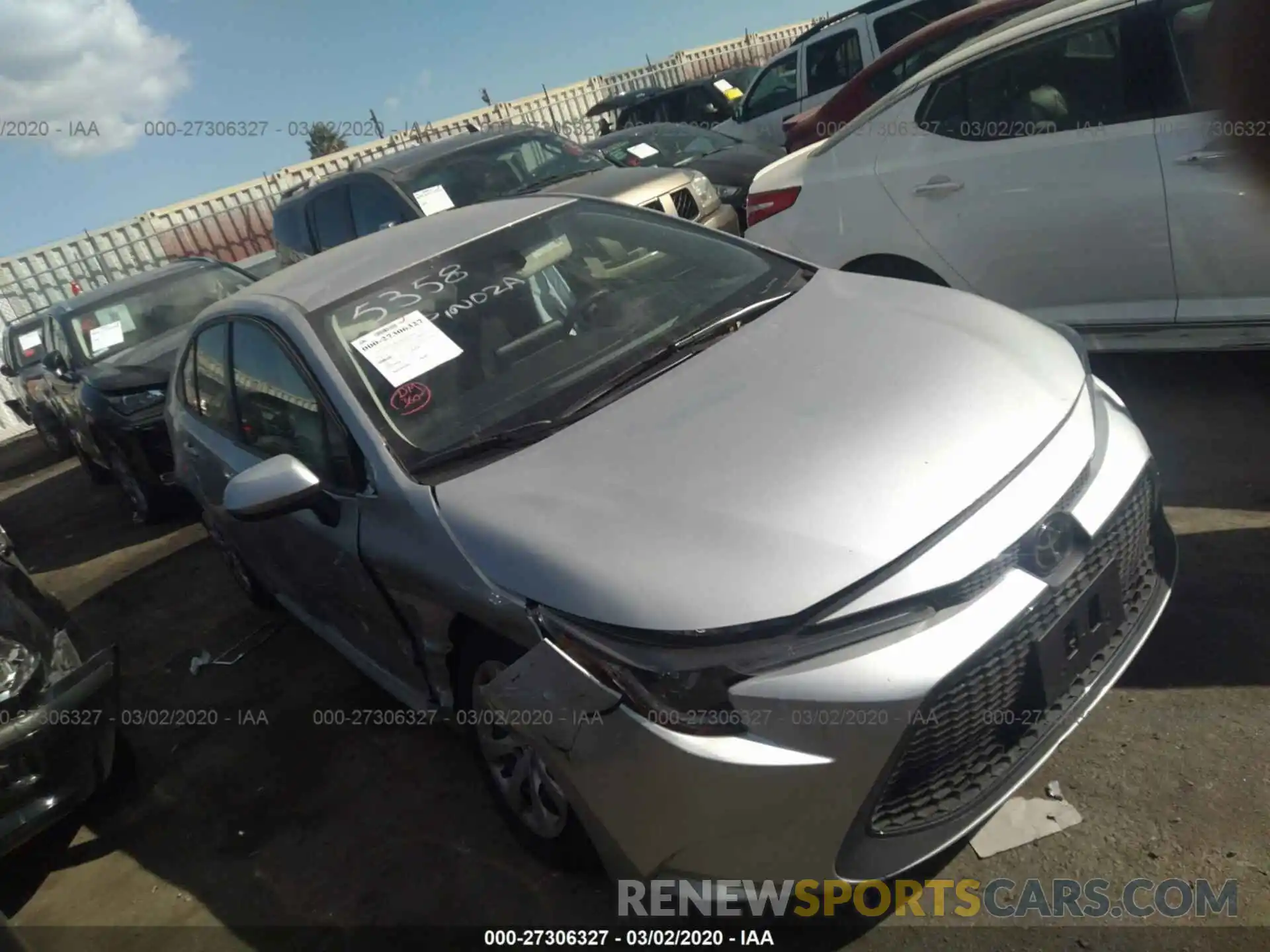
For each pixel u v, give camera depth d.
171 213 15.10
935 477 2.24
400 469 2.82
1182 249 3.86
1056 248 4.19
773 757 2.04
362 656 3.67
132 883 3.33
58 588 6.49
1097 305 4.20
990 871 2.44
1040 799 2.59
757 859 2.13
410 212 7.63
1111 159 3.93
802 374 2.70
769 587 2.09
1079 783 2.60
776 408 2.57
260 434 3.66
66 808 3.30
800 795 2.06
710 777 2.07
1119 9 3.87
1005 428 2.39
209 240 15.38
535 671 2.30
